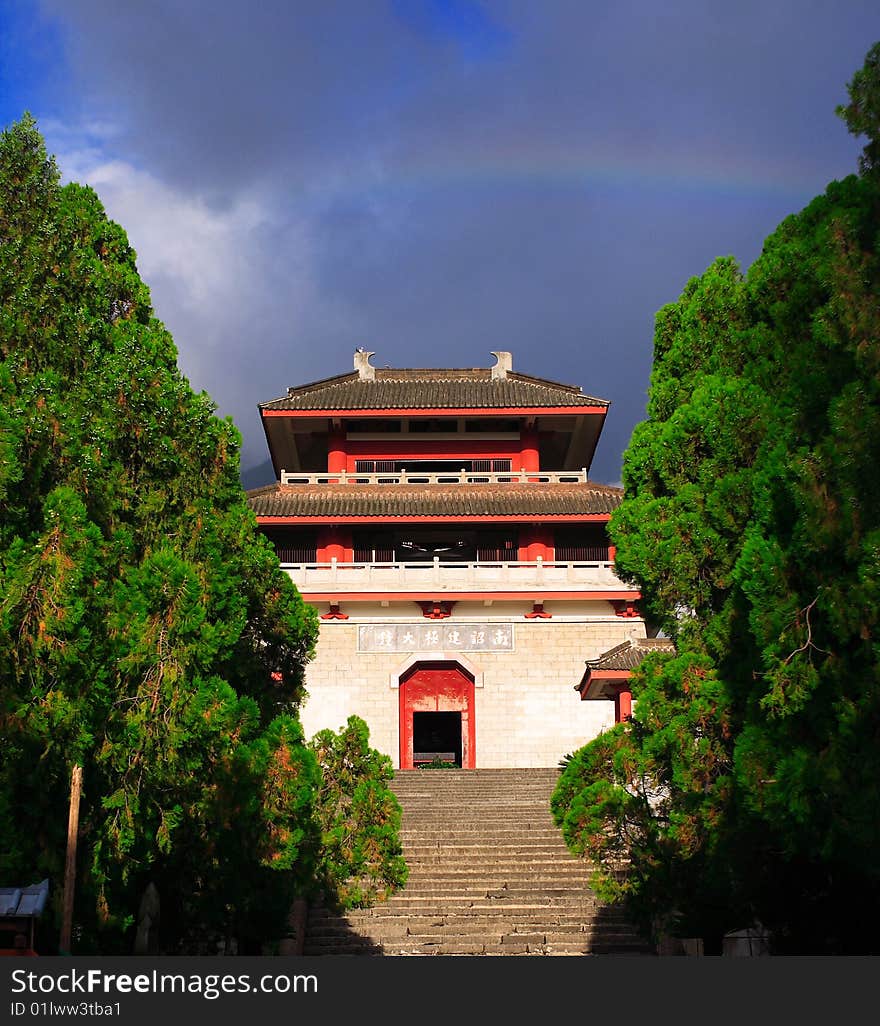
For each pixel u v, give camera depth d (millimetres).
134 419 23016
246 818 21047
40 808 19375
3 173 23766
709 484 22062
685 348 24359
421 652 51594
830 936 21375
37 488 20641
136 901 21906
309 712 50938
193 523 23438
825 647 17625
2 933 17172
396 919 29156
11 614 18672
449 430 58000
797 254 20250
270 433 57406
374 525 53531
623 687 44469
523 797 39375
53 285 23109
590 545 54594
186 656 20297
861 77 18125
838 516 17047
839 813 17125
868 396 17062
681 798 22078
